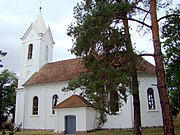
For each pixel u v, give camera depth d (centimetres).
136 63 1226
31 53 3978
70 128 2841
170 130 1102
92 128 2823
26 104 3553
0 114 4472
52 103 3338
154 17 1273
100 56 1216
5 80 4512
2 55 3966
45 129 3275
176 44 2300
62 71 3547
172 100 2494
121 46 1227
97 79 1142
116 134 2308
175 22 1445
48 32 4131
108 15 1145
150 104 2923
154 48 1237
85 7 1322
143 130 2483
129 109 2822
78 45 1181
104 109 1155
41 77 3609
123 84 1125
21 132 3102
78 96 2969
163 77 1181
